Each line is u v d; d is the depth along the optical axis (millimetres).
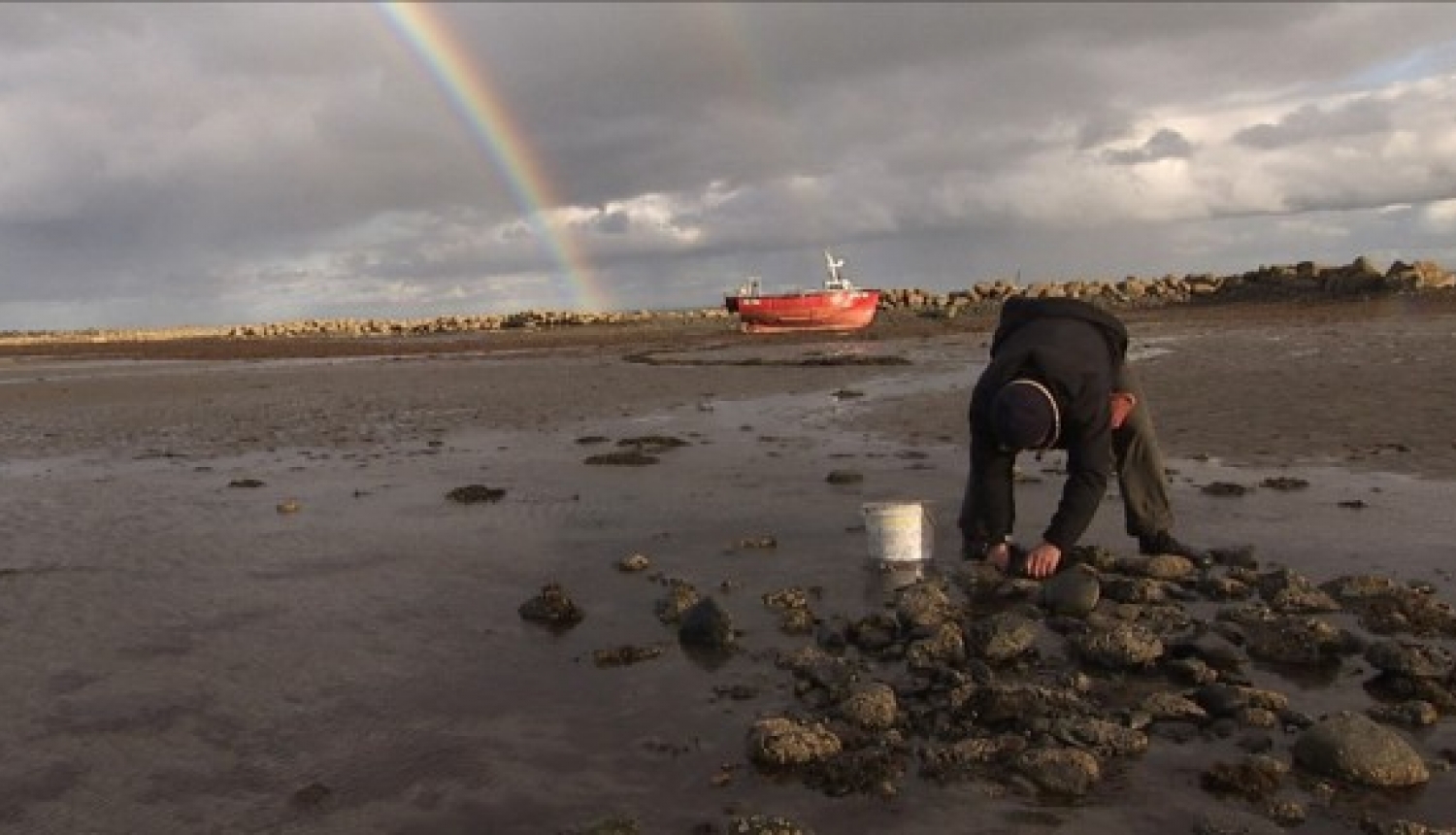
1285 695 4871
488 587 7230
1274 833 3646
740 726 4727
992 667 5332
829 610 6398
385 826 3967
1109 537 7934
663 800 4066
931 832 3746
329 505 10523
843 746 4438
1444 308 35500
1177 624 5789
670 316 87188
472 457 13609
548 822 3943
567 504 10109
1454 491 8992
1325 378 16562
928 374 23734
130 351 55969
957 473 10867
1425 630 5668
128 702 5301
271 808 4148
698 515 9344
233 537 9109
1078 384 6070
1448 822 3697
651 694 5160
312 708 5148
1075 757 4117
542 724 4844
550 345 47812
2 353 63000
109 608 6988
